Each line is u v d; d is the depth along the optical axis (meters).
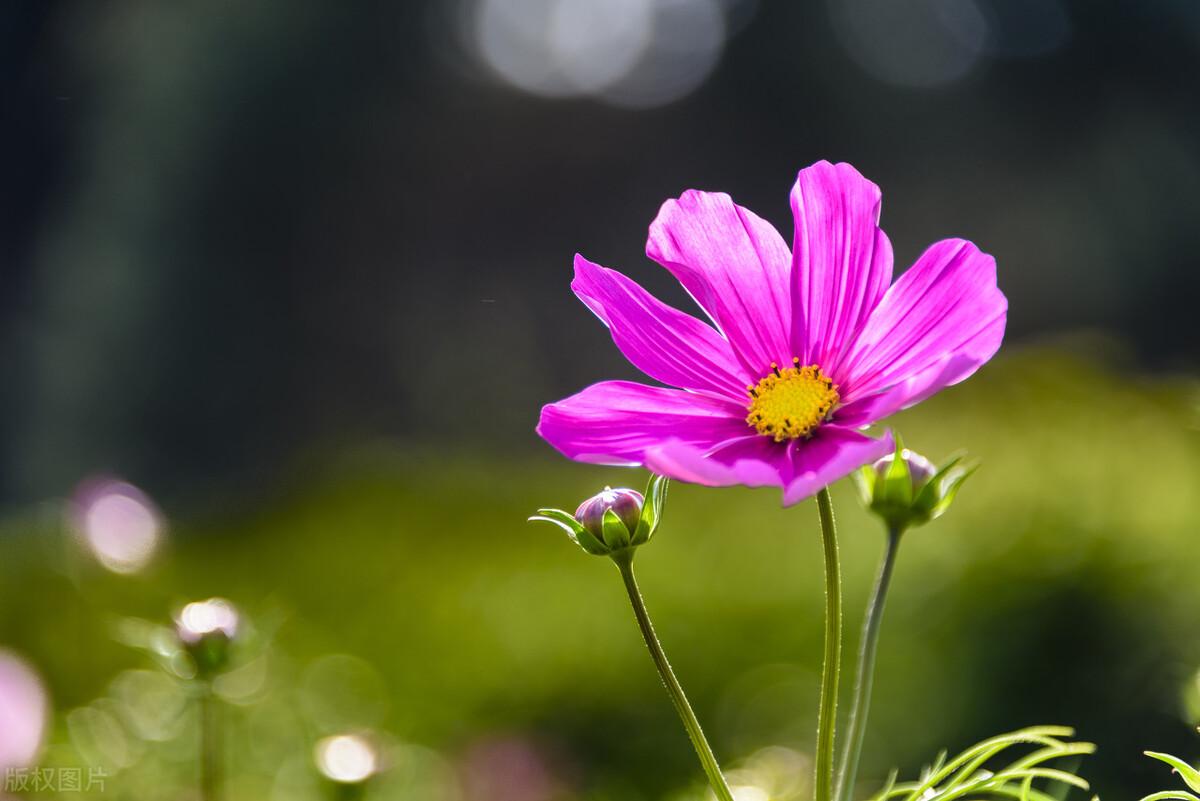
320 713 1.21
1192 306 7.52
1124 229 7.77
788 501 0.58
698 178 8.40
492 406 7.02
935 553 1.45
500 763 1.25
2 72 7.30
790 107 8.59
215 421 6.96
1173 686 1.11
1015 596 1.30
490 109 7.96
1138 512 1.40
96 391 6.83
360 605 1.75
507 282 7.70
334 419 7.12
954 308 0.62
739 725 1.32
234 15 7.41
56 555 1.78
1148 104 8.24
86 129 7.25
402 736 1.27
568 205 8.05
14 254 7.16
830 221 0.63
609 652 1.48
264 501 2.57
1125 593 1.25
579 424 0.62
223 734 0.99
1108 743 1.13
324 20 7.53
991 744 0.61
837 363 0.62
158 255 7.01
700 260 0.63
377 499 2.32
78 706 1.29
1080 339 2.07
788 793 0.87
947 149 8.40
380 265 7.48
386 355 7.29
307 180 7.38
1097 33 8.28
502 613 1.64
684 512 2.05
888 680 1.31
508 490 2.36
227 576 1.92
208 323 7.03
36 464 6.73
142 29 7.32
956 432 1.86
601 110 8.23
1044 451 1.62
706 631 1.49
